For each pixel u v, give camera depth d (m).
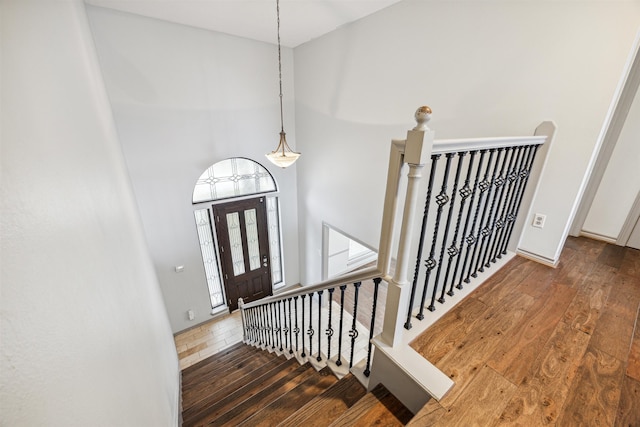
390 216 1.09
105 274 0.99
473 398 1.02
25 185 0.54
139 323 1.46
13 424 0.40
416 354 1.20
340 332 1.67
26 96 0.65
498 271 1.93
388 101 2.92
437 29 2.31
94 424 0.64
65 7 1.39
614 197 2.44
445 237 1.32
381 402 1.20
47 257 0.57
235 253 4.71
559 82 1.76
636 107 2.19
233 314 4.91
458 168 1.19
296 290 1.91
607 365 1.16
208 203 4.16
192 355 4.02
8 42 0.60
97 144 1.48
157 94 3.27
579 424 0.93
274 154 2.84
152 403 1.33
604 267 2.01
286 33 3.46
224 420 1.65
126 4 2.64
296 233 5.35
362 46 3.03
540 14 1.75
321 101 3.85
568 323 1.41
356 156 3.53
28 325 0.47
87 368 0.67
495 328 1.37
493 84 2.07
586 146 1.74
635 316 1.47
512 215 2.04
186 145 3.65
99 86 2.18
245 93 3.91
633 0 1.43
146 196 3.54
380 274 1.20
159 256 3.86
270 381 2.01
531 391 1.05
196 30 3.30
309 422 1.29
